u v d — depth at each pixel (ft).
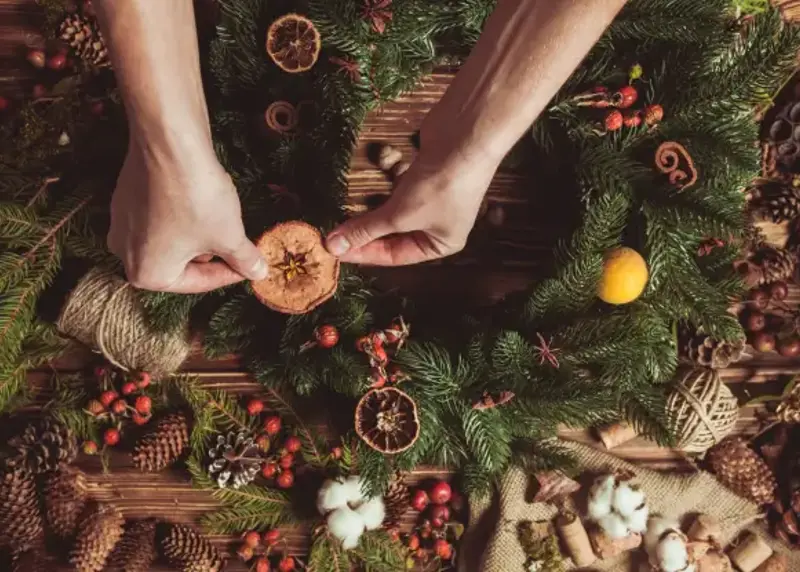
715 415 2.89
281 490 2.96
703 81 2.69
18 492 2.79
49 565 2.89
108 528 2.90
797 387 3.05
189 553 2.91
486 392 2.67
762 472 3.02
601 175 2.73
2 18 2.87
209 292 2.74
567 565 3.04
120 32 1.67
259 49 2.63
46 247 2.70
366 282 2.82
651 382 2.90
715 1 2.65
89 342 2.79
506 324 2.80
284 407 2.94
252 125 2.73
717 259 2.85
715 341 2.93
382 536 2.95
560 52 1.89
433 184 2.12
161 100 1.76
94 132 2.75
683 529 3.05
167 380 2.92
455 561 3.06
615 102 2.70
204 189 1.92
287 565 2.96
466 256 3.04
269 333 2.83
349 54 2.65
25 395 2.90
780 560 3.04
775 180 3.05
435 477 3.04
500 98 1.94
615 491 2.94
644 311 2.76
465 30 2.73
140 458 2.84
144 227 2.01
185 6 1.75
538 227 3.04
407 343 2.72
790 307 3.10
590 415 2.74
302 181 2.72
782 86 2.91
